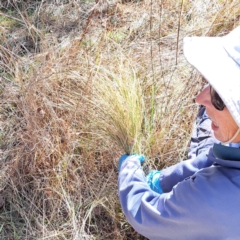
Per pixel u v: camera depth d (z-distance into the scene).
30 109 1.68
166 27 2.19
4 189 1.72
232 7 2.14
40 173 1.71
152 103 1.84
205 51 0.97
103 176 1.76
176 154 1.81
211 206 0.98
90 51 1.96
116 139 1.66
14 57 1.94
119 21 2.22
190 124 1.81
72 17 2.24
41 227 1.64
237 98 0.86
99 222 1.70
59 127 1.69
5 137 1.78
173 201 1.10
